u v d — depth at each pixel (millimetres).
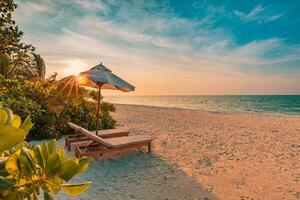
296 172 6516
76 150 6652
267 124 16281
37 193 838
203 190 5219
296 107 52719
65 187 878
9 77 14453
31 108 8992
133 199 4691
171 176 5953
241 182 5742
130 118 18438
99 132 8461
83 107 11539
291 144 9875
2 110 704
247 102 79812
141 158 7316
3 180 720
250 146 9398
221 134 11945
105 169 6277
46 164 820
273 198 4953
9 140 616
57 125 9922
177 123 15852
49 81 11703
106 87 8383
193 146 9180
